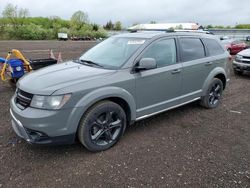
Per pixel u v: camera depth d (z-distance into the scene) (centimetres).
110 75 376
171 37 469
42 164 343
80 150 380
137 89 404
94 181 310
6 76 786
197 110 564
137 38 452
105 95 361
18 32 4466
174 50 469
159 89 438
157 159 360
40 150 377
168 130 457
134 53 411
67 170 331
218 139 428
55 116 325
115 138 390
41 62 799
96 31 5969
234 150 392
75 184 304
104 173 325
